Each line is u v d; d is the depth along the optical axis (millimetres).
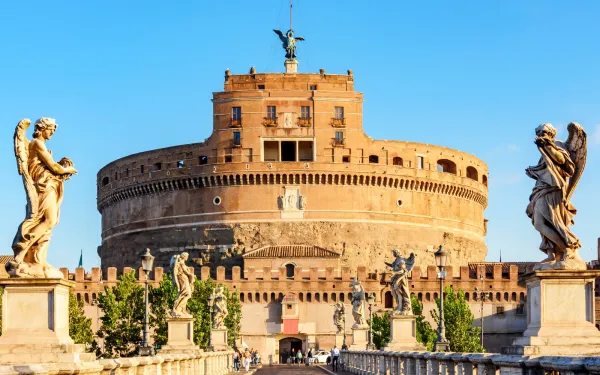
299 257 175625
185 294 51656
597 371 16234
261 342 165250
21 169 22953
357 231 181875
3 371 16797
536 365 18672
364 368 61938
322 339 165500
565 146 23172
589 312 22438
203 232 183250
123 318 128500
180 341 50969
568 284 22516
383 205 185375
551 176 22812
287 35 196875
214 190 183750
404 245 185750
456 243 194750
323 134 183375
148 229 190375
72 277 163625
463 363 27312
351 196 183250
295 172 180875
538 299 22688
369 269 180625
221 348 80312
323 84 188125
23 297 22500
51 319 22500
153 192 190375
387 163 185750
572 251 22812
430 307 167625
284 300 165625
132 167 193500
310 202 181625
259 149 182125
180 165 189500
